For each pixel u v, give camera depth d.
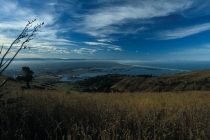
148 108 4.11
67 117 3.12
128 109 3.89
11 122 2.83
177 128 3.05
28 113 2.97
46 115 3.17
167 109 4.11
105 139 2.36
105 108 3.87
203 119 3.36
